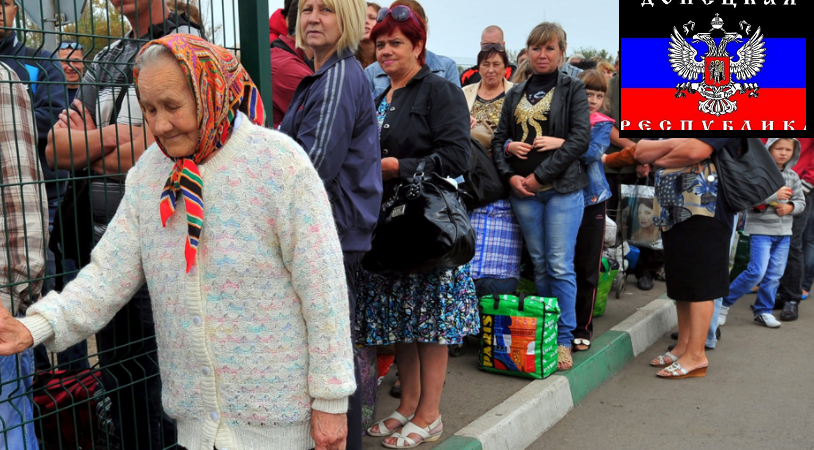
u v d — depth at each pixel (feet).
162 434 8.39
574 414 13.23
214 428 5.71
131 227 5.76
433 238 9.25
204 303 5.50
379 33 10.54
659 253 21.43
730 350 17.46
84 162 7.63
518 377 13.79
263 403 5.65
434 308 10.16
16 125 6.52
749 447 11.75
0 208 6.43
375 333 10.39
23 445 6.87
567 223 14.37
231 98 5.40
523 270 16.71
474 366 14.52
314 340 5.57
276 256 5.53
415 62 10.73
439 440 10.77
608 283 18.15
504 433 11.18
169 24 8.56
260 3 8.45
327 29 8.48
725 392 14.39
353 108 8.41
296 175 5.42
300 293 5.53
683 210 14.46
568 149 13.96
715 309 17.25
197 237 5.29
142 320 8.00
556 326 13.69
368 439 10.82
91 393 8.23
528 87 15.11
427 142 10.44
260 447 5.75
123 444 8.14
